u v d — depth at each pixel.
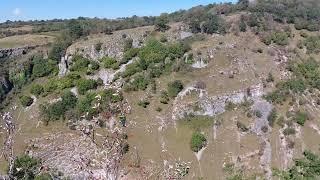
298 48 96.75
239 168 70.12
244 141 75.25
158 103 81.12
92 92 85.81
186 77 85.88
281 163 72.31
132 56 93.06
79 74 93.00
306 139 77.06
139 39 97.38
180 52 90.44
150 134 74.88
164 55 90.25
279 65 90.12
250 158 72.56
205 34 96.88
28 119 84.75
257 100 82.25
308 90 86.56
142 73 87.56
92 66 93.50
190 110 79.94
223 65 88.25
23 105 89.56
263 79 85.81
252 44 94.25
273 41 96.19
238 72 86.88
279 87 84.81
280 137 76.50
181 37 96.88
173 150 72.75
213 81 84.94
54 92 90.19
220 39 94.62
